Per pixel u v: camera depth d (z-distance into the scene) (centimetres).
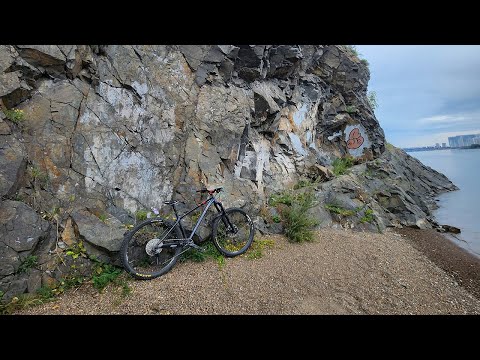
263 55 806
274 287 444
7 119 443
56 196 461
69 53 505
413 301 426
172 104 638
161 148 599
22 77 471
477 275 555
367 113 1301
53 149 475
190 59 685
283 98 926
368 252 604
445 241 759
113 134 541
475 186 1781
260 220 665
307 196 740
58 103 496
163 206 568
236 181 691
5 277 369
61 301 389
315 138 1112
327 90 1173
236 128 716
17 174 421
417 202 1026
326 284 464
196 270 488
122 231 477
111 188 521
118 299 397
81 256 438
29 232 400
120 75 572
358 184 921
